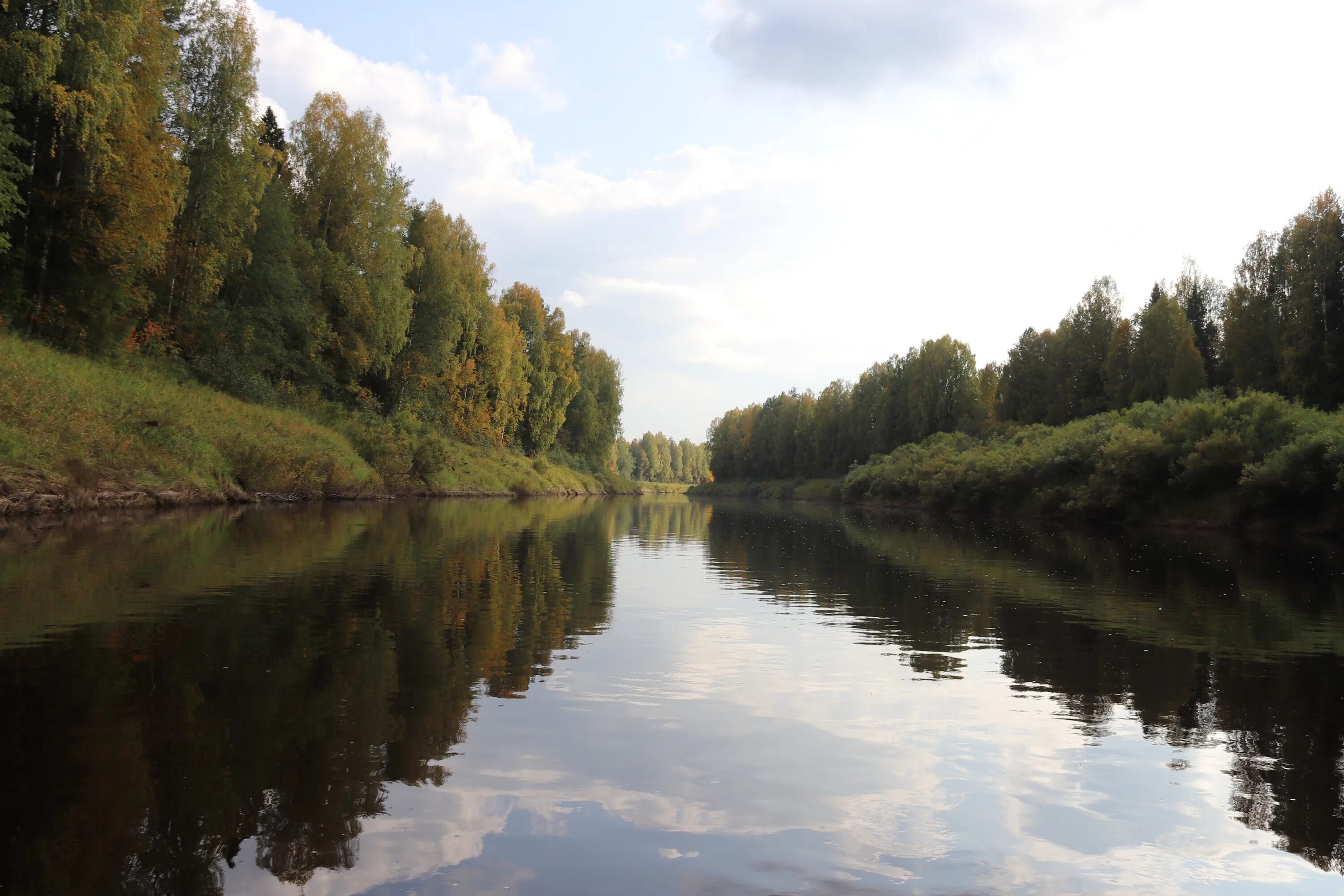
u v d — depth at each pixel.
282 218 41.91
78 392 22.23
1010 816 4.15
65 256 28.25
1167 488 38.22
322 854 3.47
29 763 4.38
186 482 24.45
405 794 4.17
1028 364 74.25
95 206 28.11
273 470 29.31
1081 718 5.97
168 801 3.96
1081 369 69.50
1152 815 4.20
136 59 28.80
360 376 51.84
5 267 25.95
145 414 24.30
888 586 13.85
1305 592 13.59
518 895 3.14
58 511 18.64
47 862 3.30
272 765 4.50
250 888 3.13
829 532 31.30
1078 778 4.73
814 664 7.64
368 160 48.81
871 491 75.38
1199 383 55.94
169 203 29.20
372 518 25.64
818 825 3.96
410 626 8.55
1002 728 5.70
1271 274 52.12
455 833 3.72
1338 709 6.27
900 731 5.58
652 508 60.03
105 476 20.91
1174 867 3.61
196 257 35.81
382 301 48.28
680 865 3.47
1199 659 8.09
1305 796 4.49
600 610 10.42
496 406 71.94
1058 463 44.44
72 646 6.98
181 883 3.16
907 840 3.81
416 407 56.06
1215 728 5.75
